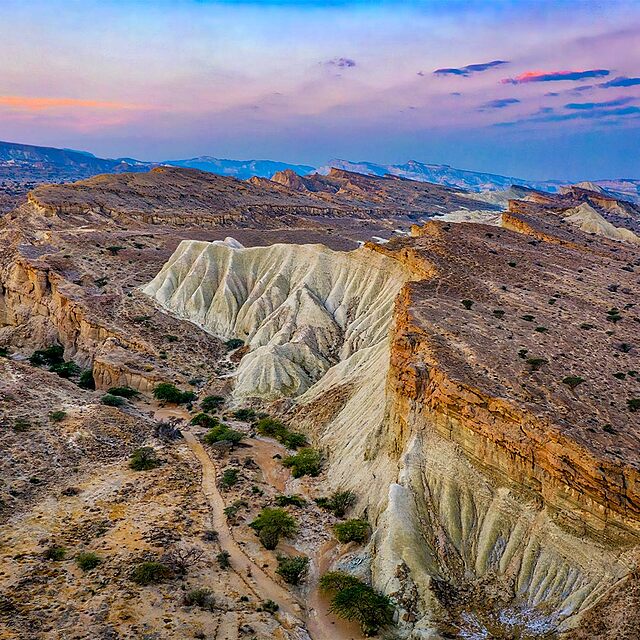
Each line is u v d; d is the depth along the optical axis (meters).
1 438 51.03
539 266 80.81
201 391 78.19
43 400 60.81
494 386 42.03
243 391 76.94
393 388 48.81
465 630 33.94
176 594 34.91
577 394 42.19
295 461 56.75
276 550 42.50
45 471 48.53
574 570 34.28
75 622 31.11
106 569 36.28
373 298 89.50
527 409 38.88
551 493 36.22
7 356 89.56
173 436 61.56
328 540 44.25
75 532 40.62
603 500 33.66
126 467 52.38
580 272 80.25
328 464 55.97
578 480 34.66
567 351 50.09
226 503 48.22
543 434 36.97
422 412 44.88
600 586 32.75
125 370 78.81
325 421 63.34
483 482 40.22
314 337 86.06
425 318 54.50
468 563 37.94
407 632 34.56
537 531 36.59
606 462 33.72
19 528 40.19
